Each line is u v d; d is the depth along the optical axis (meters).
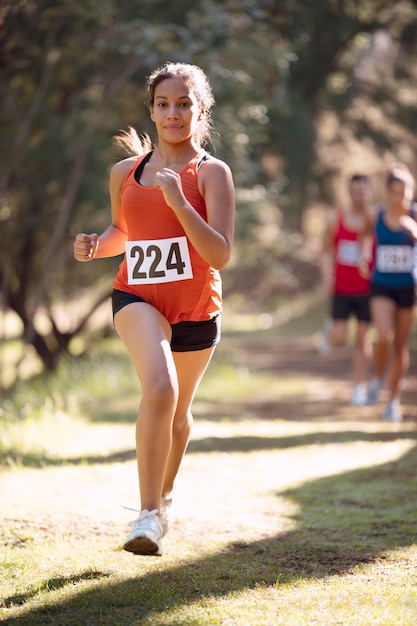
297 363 37.62
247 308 69.44
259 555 9.55
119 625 7.43
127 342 8.82
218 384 29.09
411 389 27.12
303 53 39.84
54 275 36.09
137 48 25.62
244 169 31.58
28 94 28.12
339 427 19.59
